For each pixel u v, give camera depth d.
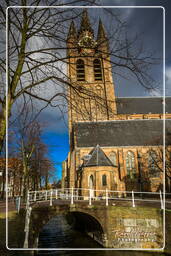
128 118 50.44
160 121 45.97
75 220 28.47
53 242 20.00
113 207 17.78
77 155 39.06
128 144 40.75
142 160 39.19
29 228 14.70
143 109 52.72
